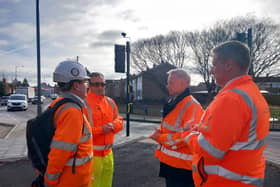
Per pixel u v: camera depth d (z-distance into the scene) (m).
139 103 37.22
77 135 1.89
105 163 3.00
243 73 1.74
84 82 2.21
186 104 2.65
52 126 1.92
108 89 49.47
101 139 2.93
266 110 1.72
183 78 2.71
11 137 9.26
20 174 4.96
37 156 1.96
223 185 1.62
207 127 1.63
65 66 2.11
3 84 51.59
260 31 27.88
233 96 1.59
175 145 2.53
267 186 4.35
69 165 1.93
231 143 1.54
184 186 2.57
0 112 23.31
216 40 29.94
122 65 9.52
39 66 10.81
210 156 1.58
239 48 1.72
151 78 39.22
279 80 44.25
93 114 2.97
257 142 1.62
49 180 1.84
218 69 1.80
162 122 2.84
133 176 4.89
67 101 1.97
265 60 28.47
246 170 1.58
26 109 26.12
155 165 5.67
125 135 10.34
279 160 6.37
